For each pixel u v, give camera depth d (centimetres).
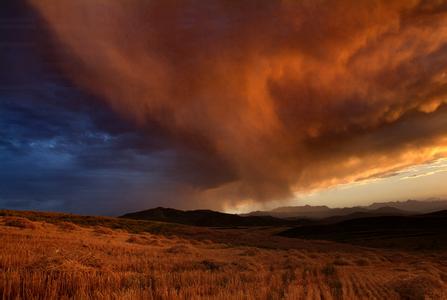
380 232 8125
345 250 5103
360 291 1309
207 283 1248
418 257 4138
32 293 878
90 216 7619
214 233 7169
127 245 2923
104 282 1094
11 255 1370
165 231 7169
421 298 1272
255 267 1980
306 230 9712
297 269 2003
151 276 1276
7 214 6034
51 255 1341
